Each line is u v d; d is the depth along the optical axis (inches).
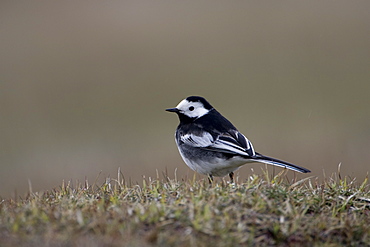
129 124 802.2
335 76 917.8
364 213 258.4
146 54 1028.5
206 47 1049.5
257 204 242.2
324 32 1044.5
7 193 557.3
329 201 264.4
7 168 670.5
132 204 247.9
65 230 215.5
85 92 919.0
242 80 935.0
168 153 650.8
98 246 201.0
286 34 1058.1
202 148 359.6
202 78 957.2
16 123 811.4
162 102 899.4
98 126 797.2
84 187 306.0
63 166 642.8
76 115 842.8
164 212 230.7
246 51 1022.4
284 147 648.4
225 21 1124.5
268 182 275.9
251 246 217.6
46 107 866.8
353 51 983.0
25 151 721.6
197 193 259.4
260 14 1136.8
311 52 998.4
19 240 207.5
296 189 277.0
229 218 226.1
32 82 951.6
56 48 1063.6
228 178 452.8
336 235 234.1
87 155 684.1
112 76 976.9
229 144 348.8
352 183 301.7
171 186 283.3
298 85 898.7
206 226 219.0
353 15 1087.0
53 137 758.5
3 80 957.8
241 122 761.0
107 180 301.4
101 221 221.5
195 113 378.0
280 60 978.7
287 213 239.5
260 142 678.5
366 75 917.2
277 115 781.3
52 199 273.1
